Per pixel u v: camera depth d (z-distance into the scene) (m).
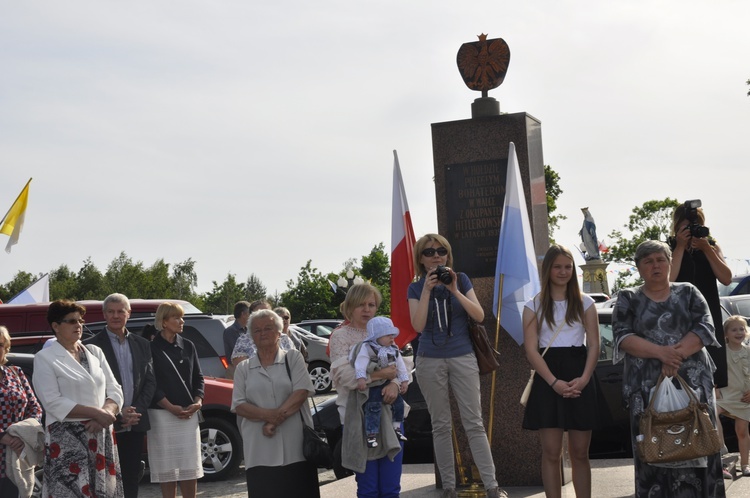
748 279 19.09
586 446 6.51
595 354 6.45
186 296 101.31
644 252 5.83
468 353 7.27
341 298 57.62
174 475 8.21
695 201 6.55
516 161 8.19
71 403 6.96
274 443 6.82
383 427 6.66
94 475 7.05
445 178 8.66
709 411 5.69
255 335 6.93
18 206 20.31
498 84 8.71
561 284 6.50
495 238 8.52
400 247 8.57
